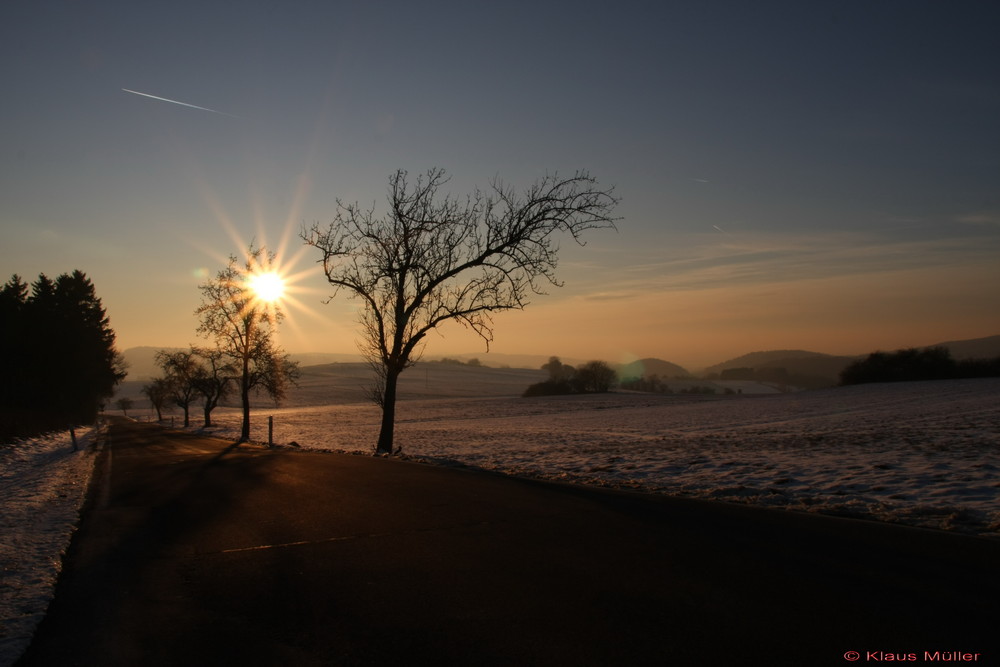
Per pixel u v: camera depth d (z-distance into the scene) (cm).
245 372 4297
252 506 1039
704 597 517
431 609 519
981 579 533
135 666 439
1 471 2144
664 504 919
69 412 6675
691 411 5878
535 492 1063
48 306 6831
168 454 2438
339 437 4250
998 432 2061
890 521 778
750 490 1028
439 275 2395
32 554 780
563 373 16375
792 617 469
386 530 808
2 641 487
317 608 536
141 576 660
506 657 425
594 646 435
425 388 15575
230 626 507
